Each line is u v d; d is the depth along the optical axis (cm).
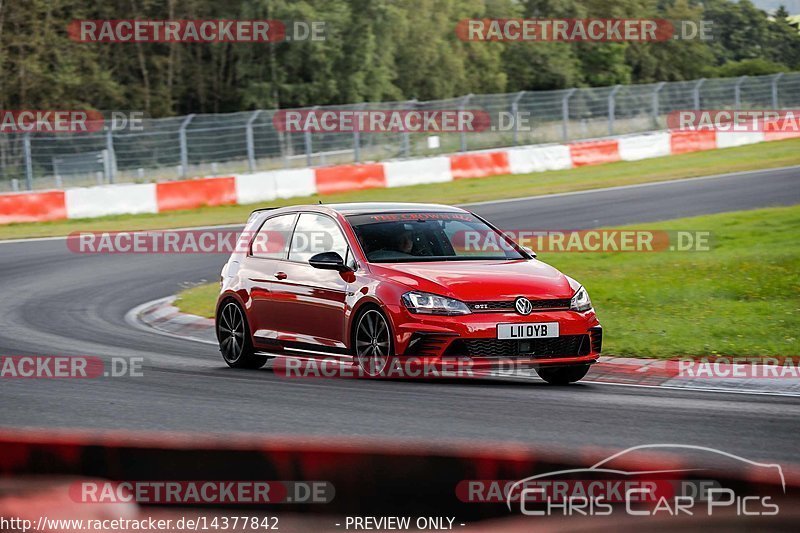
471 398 2778
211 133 11238
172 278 6091
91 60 17750
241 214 9131
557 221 7550
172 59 18550
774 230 6112
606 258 5666
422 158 11488
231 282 3616
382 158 12000
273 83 17788
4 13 17200
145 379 3195
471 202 9131
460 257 3300
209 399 2802
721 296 4488
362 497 1714
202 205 9644
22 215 8875
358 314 3122
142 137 10994
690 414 2550
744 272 4878
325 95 18112
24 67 16938
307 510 1652
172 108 19100
